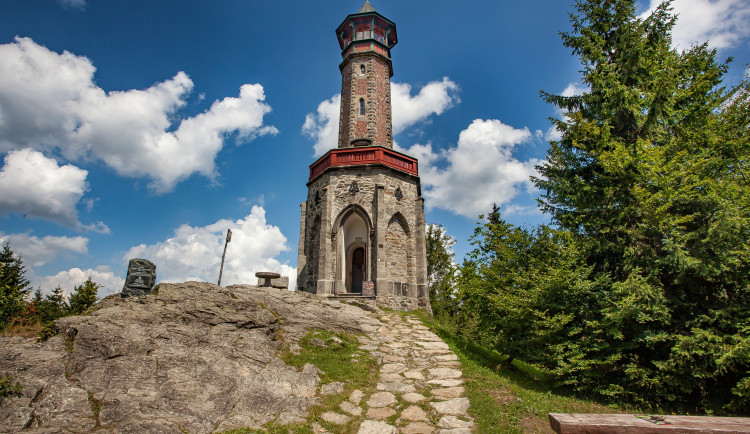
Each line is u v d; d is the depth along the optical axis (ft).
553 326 32.83
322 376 30.76
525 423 25.12
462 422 24.80
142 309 33.27
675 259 30.89
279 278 57.72
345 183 74.23
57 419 19.80
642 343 32.91
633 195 35.04
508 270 40.63
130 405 21.47
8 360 22.44
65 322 28.19
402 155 78.59
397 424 24.49
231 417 23.16
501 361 42.16
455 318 67.56
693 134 37.04
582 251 37.22
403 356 37.47
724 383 30.78
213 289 41.24
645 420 13.71
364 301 63.93
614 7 44.65
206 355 27.94
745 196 31.73
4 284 57.06
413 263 73.10
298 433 22.66
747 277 31.55
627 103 39.70
